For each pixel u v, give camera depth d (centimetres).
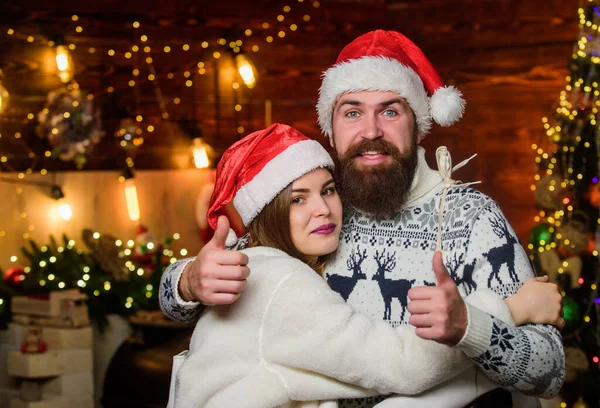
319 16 549
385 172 188
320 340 167
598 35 405
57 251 466
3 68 496
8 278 445
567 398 391
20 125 498
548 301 169
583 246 395
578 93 411
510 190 525
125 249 499
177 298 180
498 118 528
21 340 421
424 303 150
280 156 186
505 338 155
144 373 400
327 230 187
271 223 186
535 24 520
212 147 538
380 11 554
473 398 173
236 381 172
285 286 172
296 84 548
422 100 196
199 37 535
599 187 400
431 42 543
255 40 543
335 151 199
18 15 502
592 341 391
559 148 417
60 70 492
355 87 191
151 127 528
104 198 516
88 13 516
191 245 534
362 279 195
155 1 528
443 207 189
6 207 491
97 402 425
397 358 165
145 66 528
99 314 424
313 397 171
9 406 414
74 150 496
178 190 532
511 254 179
